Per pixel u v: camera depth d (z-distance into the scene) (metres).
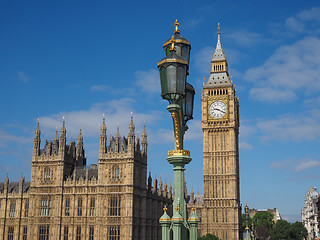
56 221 126.25
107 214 123.44
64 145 131.62
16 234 131.62
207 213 161.00
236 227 156.88
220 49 176.25
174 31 18.64
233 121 166.00
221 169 163.62
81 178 128.38
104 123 129.75
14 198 134.62
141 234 128.00
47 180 130.62
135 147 128.38
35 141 133.75
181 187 16.92
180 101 18.25
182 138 18.03
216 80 171.75
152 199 141.38
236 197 161.25
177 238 15.73
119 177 124.69
